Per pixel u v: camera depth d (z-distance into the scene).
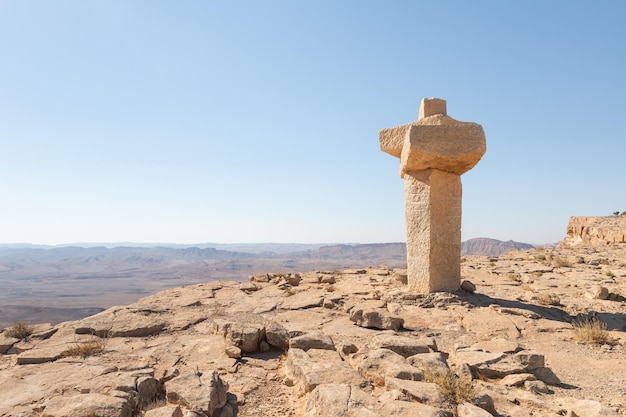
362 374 5.99
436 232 11.43
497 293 12.96
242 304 12.09
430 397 4.88
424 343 6.79
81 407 5.13
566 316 10.56
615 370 6.87
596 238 34.09
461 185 11.77
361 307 10.35
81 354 7.80
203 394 5.41
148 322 9.77
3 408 5.49
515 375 6.04
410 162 11.41
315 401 4.99
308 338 7.21
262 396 6.04
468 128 11.00
